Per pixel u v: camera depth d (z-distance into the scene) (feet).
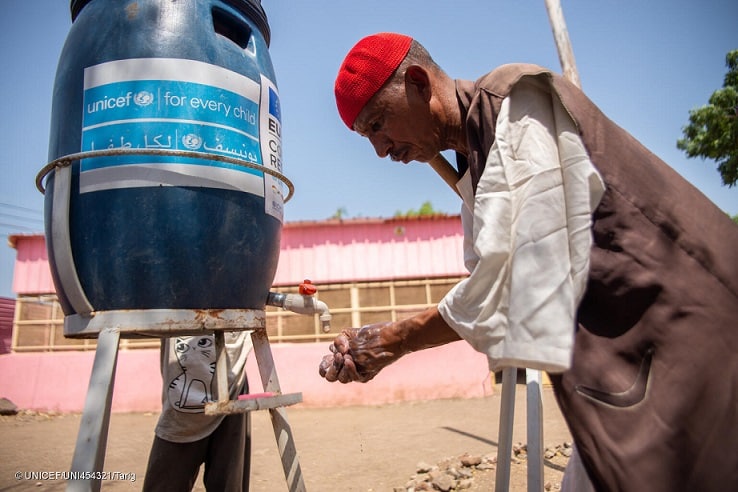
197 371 6.48
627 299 2.91
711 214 3.11
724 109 29.99
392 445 15.53
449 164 4.75
